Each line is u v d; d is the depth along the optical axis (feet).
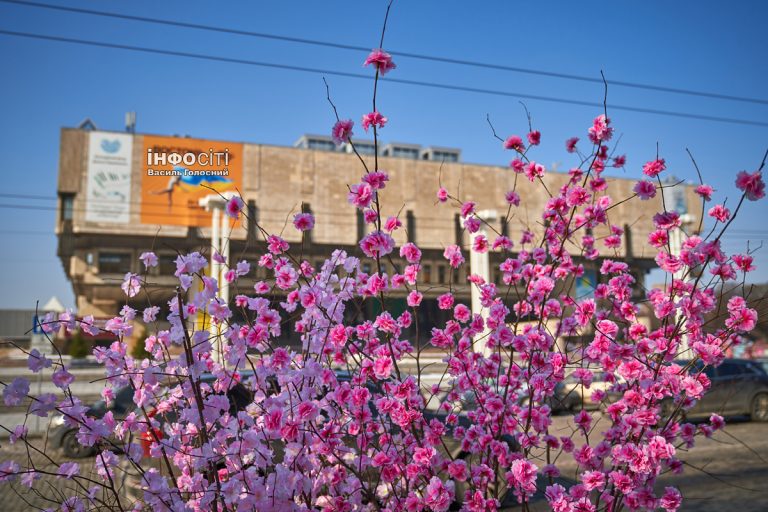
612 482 9.63
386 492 9.81
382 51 9.23
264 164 151.64
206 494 8.21
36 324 8.98
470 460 10.21
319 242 152.05
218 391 9.73
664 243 10.23
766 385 40.04
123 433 9.32
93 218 137.59
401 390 9.31
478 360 10.73
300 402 8.80
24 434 8.97
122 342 9.61
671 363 10.50
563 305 11.22
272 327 9.74
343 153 158.51
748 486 22.67
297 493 8.45
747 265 9.75
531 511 12.19
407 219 157.99
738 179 9.12
